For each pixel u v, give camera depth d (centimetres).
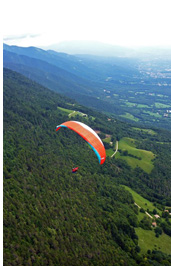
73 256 5706
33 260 5134
